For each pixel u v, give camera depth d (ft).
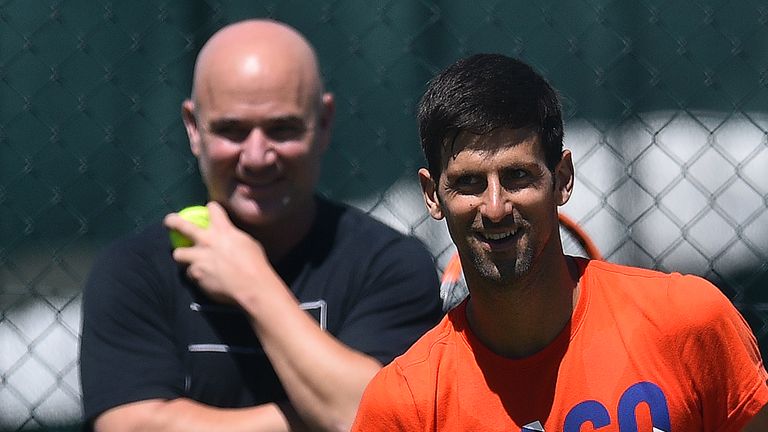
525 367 28.07
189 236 34.12
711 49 69.62
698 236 63.87
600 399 27.61
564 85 69.21
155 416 33.19
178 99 69.72
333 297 34.55
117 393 33.53
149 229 35.68
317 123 34.65
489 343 28.40
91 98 71.05
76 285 65.77
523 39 70.23
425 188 29.32
